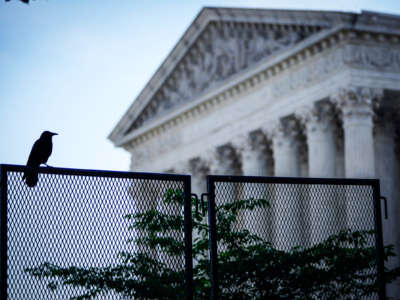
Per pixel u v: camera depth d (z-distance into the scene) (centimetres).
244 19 7244
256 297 1834
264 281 1820
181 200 1603
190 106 8194
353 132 5769
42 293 1448
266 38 7088
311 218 1711
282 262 1812
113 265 1523
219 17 7612
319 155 6212
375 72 5916
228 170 7906
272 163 7425
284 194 1706
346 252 1786
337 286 1833
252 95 7225
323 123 6262
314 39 6131
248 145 7300
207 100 7881
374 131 6350
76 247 1485
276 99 6806
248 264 1838
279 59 6606
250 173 7256
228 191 1609
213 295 1535
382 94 5922
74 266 1480
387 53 6006
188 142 8488
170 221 1593
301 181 1669
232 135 7544
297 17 6481
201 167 8419
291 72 6612
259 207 1834
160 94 9106
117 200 1526
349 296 1828
